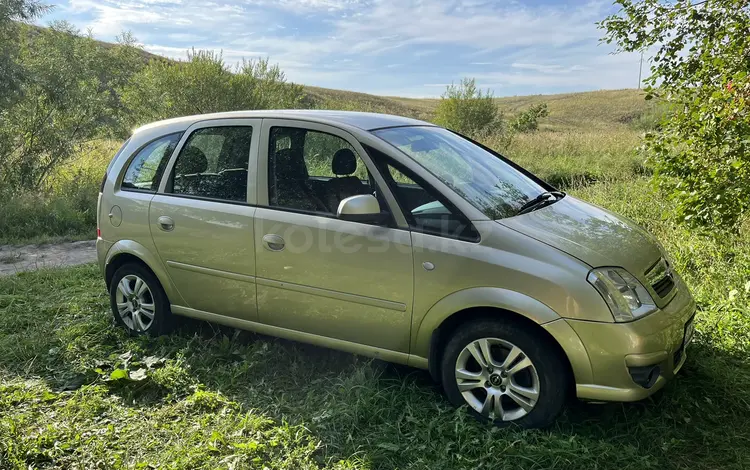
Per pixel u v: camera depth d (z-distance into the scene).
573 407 3.32
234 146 4.01
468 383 3.21
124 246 4.41
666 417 3.15
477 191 3.44
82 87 12.12
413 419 3.18
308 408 3.36
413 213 3.32
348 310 3.50
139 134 4.57
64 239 8.69
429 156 3.64
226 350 4.17
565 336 2.89
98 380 3.82
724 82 4.59
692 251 5.75
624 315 2.89
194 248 4.05
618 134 18.67
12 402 3.54
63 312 5.12
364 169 3.55
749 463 2.79
